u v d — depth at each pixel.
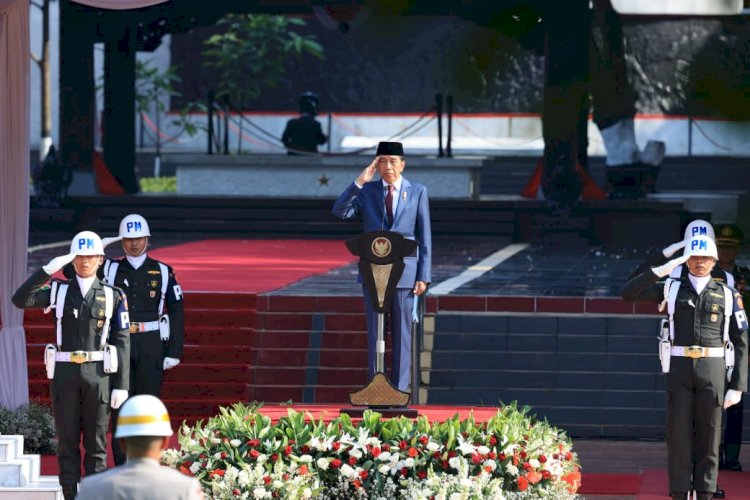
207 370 35.38
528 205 62.72
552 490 21.98
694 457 24.89
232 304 38.16
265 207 64.12
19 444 24.42
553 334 35.66
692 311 24.30
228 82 84.38
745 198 68.75
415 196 26.64
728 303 24.36
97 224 63.50
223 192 67.38
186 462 21.56
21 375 30.41
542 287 40.56
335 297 37.75
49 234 62.09
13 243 30.06
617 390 34.69
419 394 34.78
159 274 26.70
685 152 83.50
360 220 64.06
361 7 57.66
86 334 23.78
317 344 36.41
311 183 67.19
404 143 80.25
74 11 63.88
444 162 65.38
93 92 64.62
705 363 24.25
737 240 28.67
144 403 13.30
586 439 33.84
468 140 83.19
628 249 58.09
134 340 26.42
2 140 29.77
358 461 21.41
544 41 60.34
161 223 63.94
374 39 87.12
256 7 63.69
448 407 24.80
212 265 48.94
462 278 44.03
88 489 13.05
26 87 29.80
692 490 24.89
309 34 89.12
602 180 82.50
